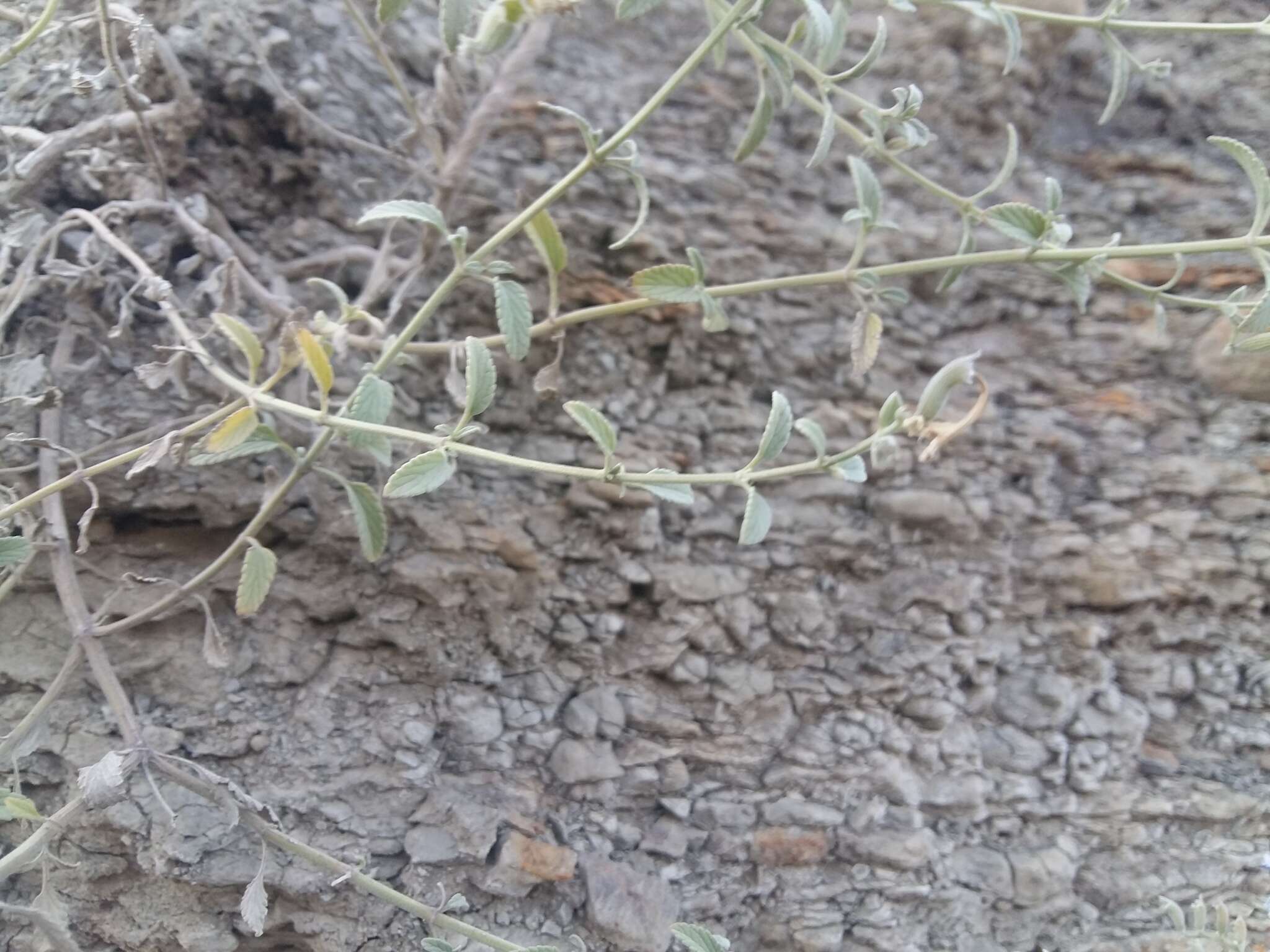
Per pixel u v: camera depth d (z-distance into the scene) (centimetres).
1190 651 34
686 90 35
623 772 30
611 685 31
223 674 28
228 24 30
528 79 33
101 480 27
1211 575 34
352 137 30
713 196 34
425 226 27
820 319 34
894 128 28
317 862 21
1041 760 32
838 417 34
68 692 26
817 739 31
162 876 26
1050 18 25
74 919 26
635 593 31
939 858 31
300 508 28
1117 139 38
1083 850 32
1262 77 38
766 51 23
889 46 36
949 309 36
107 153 27
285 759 27
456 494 30
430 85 33
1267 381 34
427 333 31
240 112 30
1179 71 38
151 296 23
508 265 22
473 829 27
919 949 30
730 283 34
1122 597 33
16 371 25
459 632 29
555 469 20
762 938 30
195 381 27
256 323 28
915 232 35
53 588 27
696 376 33
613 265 33
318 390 29
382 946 27
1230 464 34
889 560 33
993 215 24
